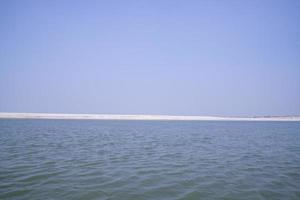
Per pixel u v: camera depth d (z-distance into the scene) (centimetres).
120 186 1180
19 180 1236
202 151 2322
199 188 1177
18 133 3700
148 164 1694
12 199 973
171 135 3994
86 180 1267
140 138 3438
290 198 1056
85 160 1783
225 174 1450
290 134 4494
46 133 3841
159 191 1123
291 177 1397
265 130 5606
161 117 16275
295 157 2055
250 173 1483
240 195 1088
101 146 2528
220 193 1111
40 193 1052
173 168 1584
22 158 1792
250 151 2364
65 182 1223
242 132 4900
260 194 1102
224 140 3338
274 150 2448
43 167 1530
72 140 2998
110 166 1605
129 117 15388
